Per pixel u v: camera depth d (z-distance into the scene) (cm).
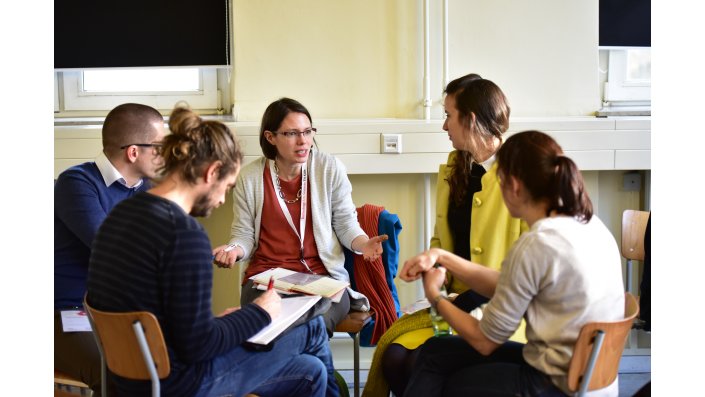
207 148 175
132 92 349
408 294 346
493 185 226
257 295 249
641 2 343
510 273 164
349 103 335
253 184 273
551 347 165
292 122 260
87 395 239
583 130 319
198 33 335
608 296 163
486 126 227
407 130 316
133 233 169
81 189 237
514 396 169
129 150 242
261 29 329
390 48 332
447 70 332
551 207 167
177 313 167
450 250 248
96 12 334
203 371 179
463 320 176
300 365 206
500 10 332
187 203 179
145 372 172
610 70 353
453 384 183
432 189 339
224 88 349
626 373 328
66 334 225
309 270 270
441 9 329
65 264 240
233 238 273
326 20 330
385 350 232
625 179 342
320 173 275
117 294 169
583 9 334
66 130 313
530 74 337
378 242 264
